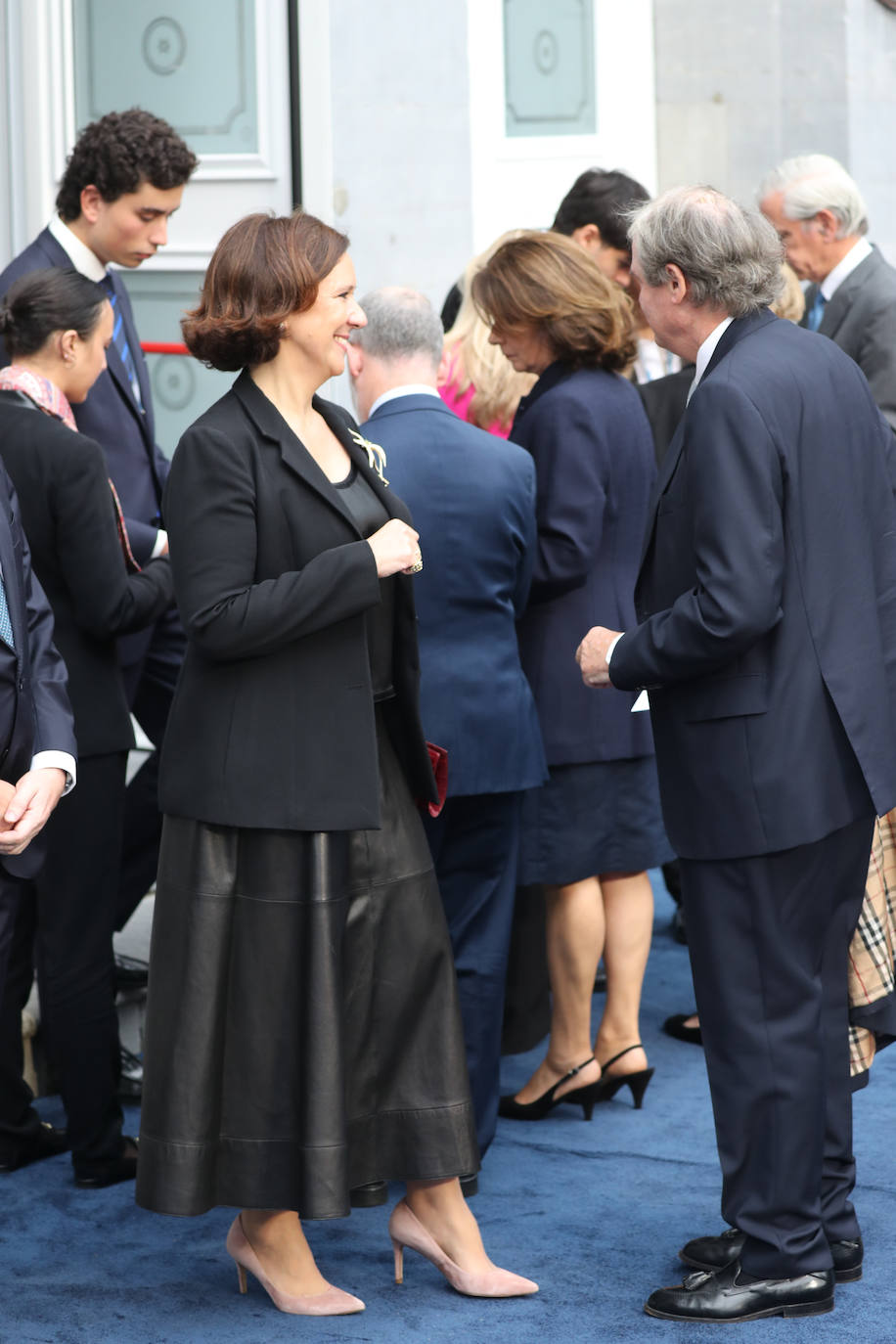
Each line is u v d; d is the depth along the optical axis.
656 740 8.88
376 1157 9.00
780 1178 8.70
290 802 8.41
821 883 8.64
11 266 12.56
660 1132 11.85
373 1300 9.31
